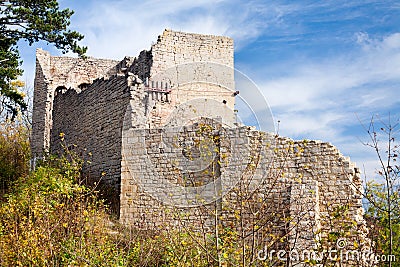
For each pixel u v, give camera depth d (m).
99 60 32.00
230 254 8.66
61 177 13.78
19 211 11.84
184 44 25.95
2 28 19.44
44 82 30.66
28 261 9.66
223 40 26.83
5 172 21.45
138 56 26.53
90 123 20.83
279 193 14.92
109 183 18.42
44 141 29.89
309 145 15.07
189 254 9.71
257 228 8.89
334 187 14.63
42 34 19.61
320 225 13.45
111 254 10.36
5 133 29.11
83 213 10.95
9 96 20.28
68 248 9.78
